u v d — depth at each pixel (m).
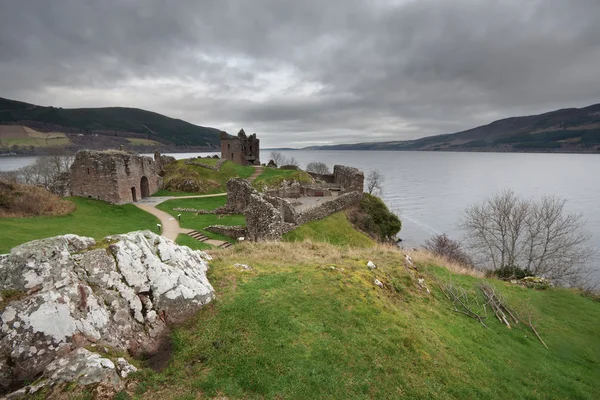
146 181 50.56
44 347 7.08
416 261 21.08
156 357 8.44
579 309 17.64
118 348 7.97
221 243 29.39
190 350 8.61
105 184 41.09
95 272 8.88
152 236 11.59
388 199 109.19
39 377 6.61
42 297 7.45
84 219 31.62
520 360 12.07
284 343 9.30
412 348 10.42
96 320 8.02
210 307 10.44
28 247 8.20
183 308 9.92
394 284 15.30
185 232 31.89
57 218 30.03
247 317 10.13
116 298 8.81
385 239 45.75
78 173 41.56
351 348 9.74
